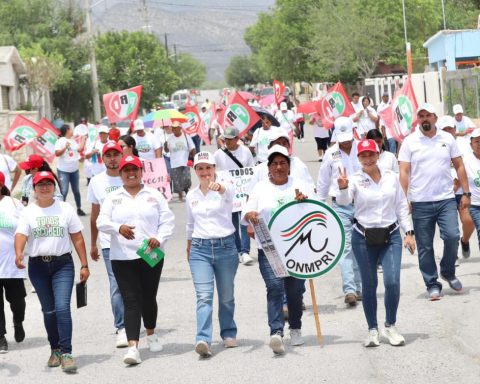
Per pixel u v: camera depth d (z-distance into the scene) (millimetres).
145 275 10383
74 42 66625
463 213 14117
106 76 77562
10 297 11320
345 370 9172
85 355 10688
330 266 10055
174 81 80875
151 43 80375
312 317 11758
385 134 28609
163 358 10250
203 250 10398
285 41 86500
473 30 47438
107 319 12586
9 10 65500
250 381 9031
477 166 13320
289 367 9438
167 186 17484
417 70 63906
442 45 48812
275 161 10086
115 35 80062
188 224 10531
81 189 33844
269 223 10000
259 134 18391
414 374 8867
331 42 69188
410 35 69688
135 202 10305
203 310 10203
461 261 14711
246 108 21938
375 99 46594
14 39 64125
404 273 14109
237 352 10250
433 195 12141
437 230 17766
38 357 10773
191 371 9594
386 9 69938
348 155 12984
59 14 67125
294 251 10031
